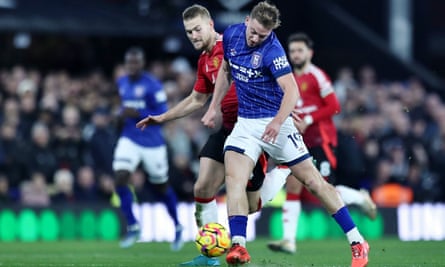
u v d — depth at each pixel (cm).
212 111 2672
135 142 4041
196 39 2769
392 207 4731
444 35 8000
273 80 2522
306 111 3572
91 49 6406
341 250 3638
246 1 6419
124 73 5616
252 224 4609
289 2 6931
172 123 5247
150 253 3556
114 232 4591
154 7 6178
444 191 5566
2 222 4459
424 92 6950
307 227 4619
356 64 7162
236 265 2472
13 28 5703
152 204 4578
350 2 7356
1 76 5478
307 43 3569
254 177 2786
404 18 7500
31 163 4862
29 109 5034
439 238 4806
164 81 5950
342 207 2561
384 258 3111
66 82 5478
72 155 4975
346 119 5222
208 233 2538
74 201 4797
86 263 3020
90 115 5203
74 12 5925
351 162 4253
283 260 3091
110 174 4903
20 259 3209
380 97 5991
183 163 5069
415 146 5566
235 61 2542
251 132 2533
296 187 3462
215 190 2870
